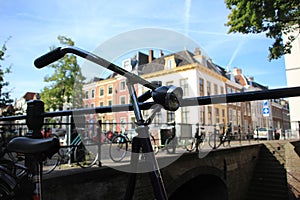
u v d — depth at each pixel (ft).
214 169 25.91
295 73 53.16
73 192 11.27
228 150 29.94
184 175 19.88
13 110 31.27
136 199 12.77
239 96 2.31
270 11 21.97
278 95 2.18
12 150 3.58
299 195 26.63
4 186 4.85
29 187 3.64
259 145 42.50
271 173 39.81
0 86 31.83
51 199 10.32
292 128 52.70
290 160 28.53
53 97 45.88
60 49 2.43
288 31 24.80
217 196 28.99
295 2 21.21
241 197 34.68
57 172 11.56
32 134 3.92
